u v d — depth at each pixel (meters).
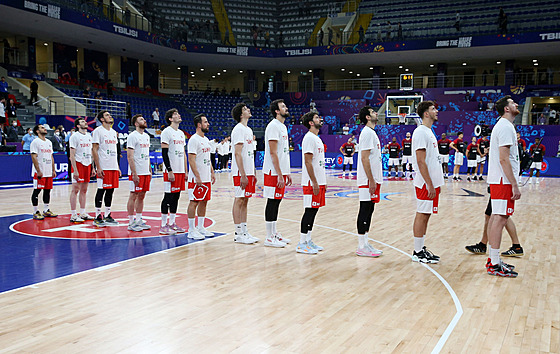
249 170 6.14
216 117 27.70
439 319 3.43
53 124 17.38
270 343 2.98
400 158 19.27
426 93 25.47
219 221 7.91
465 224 7.68
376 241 6.32
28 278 4.45
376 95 26.72
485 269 4.88
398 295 4.00
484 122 22.36
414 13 27.56
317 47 26.36
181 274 4.62
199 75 32.88
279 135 5.78
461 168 21.05
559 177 19.08
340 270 4.82
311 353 2.84
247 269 4.83
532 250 5.77
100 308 3.62
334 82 32.44
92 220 7.92
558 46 23.25
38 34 21.81
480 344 2.97
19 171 14.40
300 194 12.43
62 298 3.86
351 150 18.62
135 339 3.03
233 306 3.69
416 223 5.16
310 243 5.65
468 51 24.84
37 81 21.19
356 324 3.32
